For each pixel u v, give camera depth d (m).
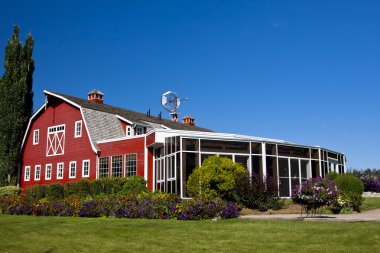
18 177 35.03
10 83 35.62
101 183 23.64
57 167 31.78
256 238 9.88
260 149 22.52
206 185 18.11
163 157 23.17
